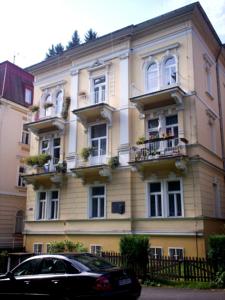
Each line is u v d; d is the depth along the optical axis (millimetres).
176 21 18484
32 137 23797
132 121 19031
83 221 19391
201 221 15633
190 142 16812
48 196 21703
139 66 19516
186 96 17406
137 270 13133
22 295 8062
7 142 26641
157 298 9969
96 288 7145
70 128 21562
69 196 20516
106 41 20750
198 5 17641
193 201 16125
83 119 20734
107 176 18922
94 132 20594
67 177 20875
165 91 17031
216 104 20688
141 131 18500
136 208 17766
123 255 13547
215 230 17000
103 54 21078
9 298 8258
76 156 20719
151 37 19375
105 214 18641
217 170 18938
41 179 21969
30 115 25328
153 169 17625
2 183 25594
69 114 21906
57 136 22266
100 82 21141
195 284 11953
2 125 26422
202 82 18719
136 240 13406
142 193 17750
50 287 7730
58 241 18969
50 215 21484
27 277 8188
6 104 27000
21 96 28500
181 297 10086
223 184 19672
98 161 19422
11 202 26109
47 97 23906
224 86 22859
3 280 8484
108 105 19406
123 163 18562
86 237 19047
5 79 27656
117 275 7648
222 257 11898
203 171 16859
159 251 16406
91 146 20375
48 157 21484
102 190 19438
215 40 20734
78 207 19906
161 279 12766
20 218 26844
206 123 18484
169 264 13125
